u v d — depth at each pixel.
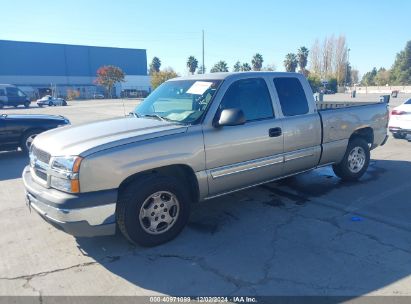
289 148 4.76
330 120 5.25
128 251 3.72
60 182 3.36
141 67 88.88
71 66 78.94
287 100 4.81
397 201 5.00
